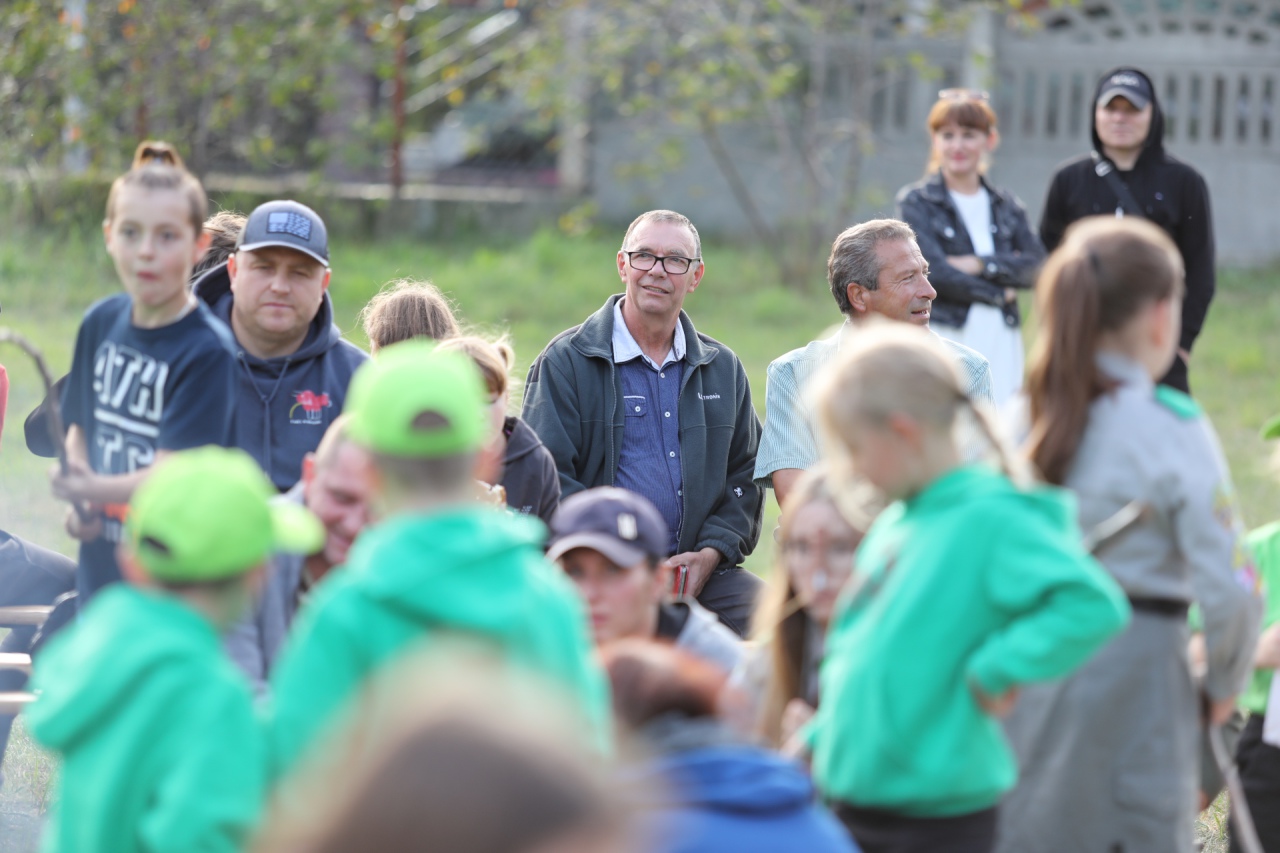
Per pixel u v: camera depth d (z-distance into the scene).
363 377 8.84
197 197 10.47
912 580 8.41
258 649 9.78
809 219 42.41
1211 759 10.55
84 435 11.13
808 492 9.76
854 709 8.52
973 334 19.67
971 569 8.30
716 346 15.63
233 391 10.56
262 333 12.88
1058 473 9.34
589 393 15.00
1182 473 9.16
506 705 3.61
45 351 29.70
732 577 15.20
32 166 41.44
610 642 9.86
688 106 43.16
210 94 42.41
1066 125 46.25
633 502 9.97
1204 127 46.03
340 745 5.06
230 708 7.30
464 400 8.10
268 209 12.68
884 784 8.45
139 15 40.66
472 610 7.48
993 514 8.31
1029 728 9.45
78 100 41.59
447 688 3.66
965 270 19.59
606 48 42.47
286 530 8.41
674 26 43.41
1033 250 20.55
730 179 43.84
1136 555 9.27
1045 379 9.46
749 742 7.77
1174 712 9.33
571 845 3.41
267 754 7.53
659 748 7.21
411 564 7.59
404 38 44.59
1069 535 8.49
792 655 9.89
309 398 12.91
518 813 3.39
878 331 8.84
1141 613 9.30
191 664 7.31
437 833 3.36
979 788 8.47
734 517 15.38
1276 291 42.34
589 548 9.74
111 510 10.71
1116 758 9.30
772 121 45.53
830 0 43.50
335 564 10.04
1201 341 35.91
